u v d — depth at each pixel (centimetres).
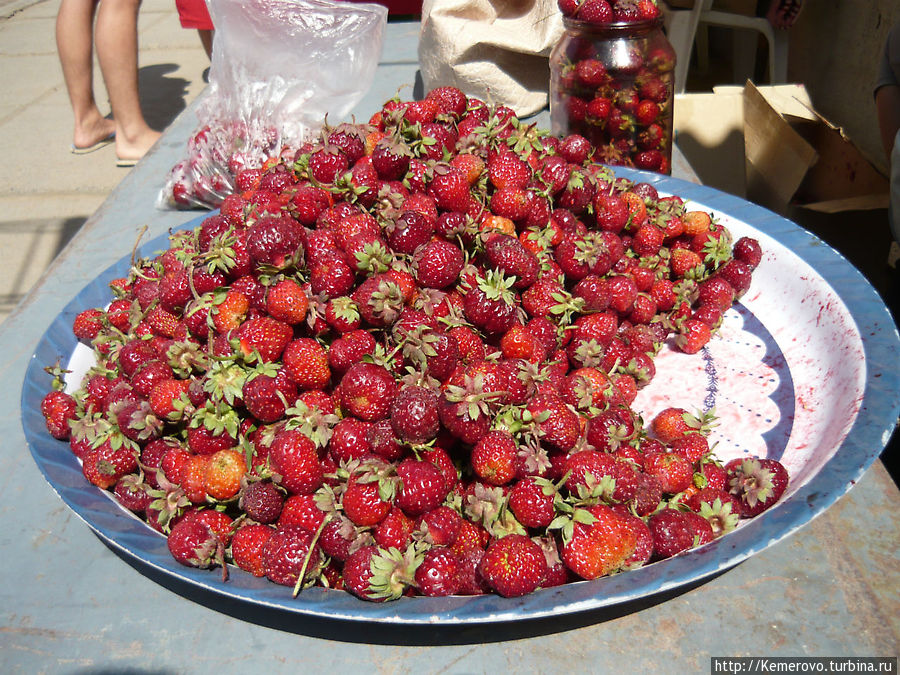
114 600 42
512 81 94
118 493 44
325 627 40
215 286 48
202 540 38
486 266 50
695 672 37
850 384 49
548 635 40
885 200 106
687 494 44
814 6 152
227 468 40
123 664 39
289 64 83
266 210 50
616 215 58
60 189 157
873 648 38
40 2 301
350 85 88
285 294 44
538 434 40
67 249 78
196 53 230
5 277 131
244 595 36
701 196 69
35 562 45
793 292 60
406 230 48
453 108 61
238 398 43
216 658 39
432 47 95
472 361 45
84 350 58
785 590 41
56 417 49
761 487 42
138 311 54
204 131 82
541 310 51
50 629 41
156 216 83
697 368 58
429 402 40
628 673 38
